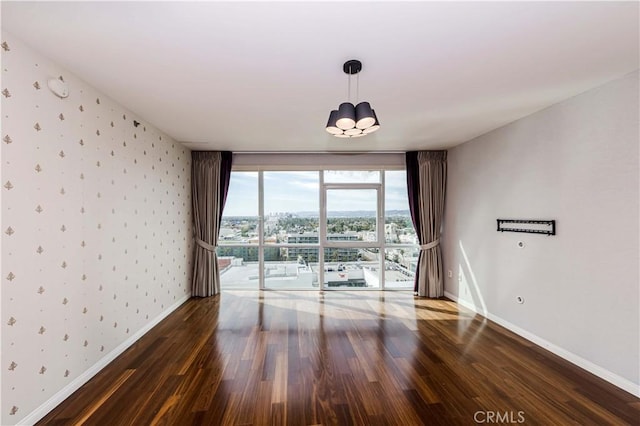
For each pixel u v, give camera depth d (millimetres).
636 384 2215
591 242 2537
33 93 1911
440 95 2660
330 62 2066
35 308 1929
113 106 2777
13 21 1617
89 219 2455
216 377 2480
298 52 1935
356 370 2592
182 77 2301
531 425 1927
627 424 1929
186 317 3906
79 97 2328
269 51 1923
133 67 2148
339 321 3770
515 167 3398
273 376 2494
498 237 3684
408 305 4445
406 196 5301
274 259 5324
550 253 2939
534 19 1608
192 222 4941
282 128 3668
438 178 4961
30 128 1893
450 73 2242
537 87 2496
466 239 4363
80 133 2342
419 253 5102
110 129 2736
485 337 3281
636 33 1738
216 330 3475
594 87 2496
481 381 2424
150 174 3520
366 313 4078
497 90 2559
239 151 4992
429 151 4949
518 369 2607
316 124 3498
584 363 2598
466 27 1678
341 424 1938
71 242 2248
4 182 1727
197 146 4605
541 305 3047
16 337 1798
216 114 3154
